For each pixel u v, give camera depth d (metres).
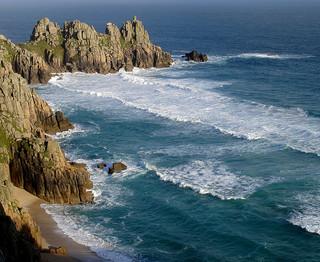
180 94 117.88
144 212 62.38
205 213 61.47
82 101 114.19
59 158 66.56
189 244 54.91
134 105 108.44
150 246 54.72
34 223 53.59
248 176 70.69
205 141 85.62
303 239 54.94
